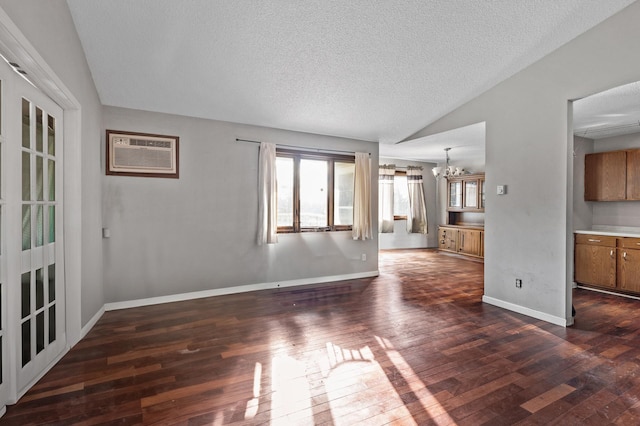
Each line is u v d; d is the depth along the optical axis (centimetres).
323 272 518
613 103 346
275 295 439
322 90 384
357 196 535
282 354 264
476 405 197
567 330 318
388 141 568
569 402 200
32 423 178
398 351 270
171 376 229
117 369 238
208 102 389
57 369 238
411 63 343
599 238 451
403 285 498
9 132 190
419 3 266
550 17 289
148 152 392
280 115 436
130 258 385
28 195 214
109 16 261
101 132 365
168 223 404
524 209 368
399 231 890
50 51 218
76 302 281
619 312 373
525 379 227
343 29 288
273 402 199
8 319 192
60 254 257
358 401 201
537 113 354
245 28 279
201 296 426
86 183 304
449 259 732
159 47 296
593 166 495
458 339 295
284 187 488
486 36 309
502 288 391
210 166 429
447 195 848
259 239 458
